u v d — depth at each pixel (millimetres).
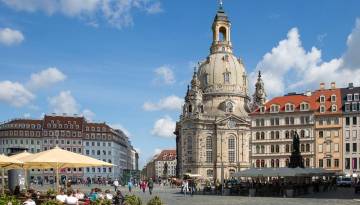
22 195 45250
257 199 75312
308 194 87250
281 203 64625
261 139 165000
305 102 159750
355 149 150750
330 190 101438
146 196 88500
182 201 72438
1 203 32688
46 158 44000
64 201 39969
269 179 137500
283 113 162000
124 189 130500
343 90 159250
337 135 153500
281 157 161375
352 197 75812
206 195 92750
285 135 161625
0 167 51500
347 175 142250
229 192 94438
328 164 154000
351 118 152125
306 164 157000
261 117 165750
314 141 156375
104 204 39156
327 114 155000
